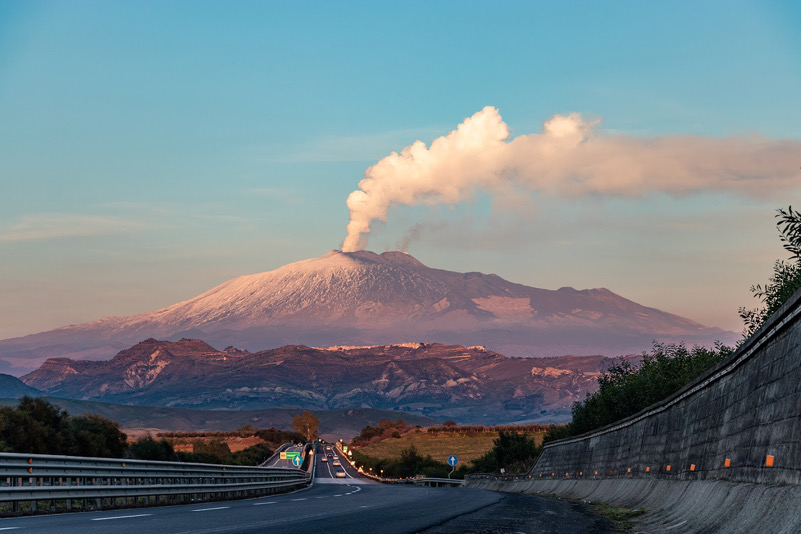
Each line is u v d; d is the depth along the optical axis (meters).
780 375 17.69
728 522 17.70
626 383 52.09
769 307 29.56
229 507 28.55
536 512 26.92
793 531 14.05
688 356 46.19
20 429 50.22
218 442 165.75
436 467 135.12
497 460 110.81
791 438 16.38
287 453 145.75
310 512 25.09
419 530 19.08
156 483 33.56
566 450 61.44
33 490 23.61
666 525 21.78
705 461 24.25
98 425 62.84
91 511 25.75
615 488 37.59
